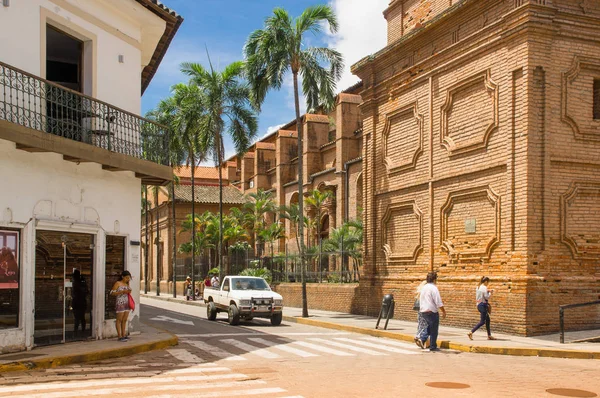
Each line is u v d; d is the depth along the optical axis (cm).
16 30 1307
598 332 1647
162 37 1870
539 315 1659
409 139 2289
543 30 1719
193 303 3734
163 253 5781
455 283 1961
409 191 2270
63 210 1374
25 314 1258
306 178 4556
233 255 4275
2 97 1252
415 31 2197
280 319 2256
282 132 5091
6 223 1226
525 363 1278
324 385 952
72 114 1368
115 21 1609
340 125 4028
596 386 994
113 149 1509
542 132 1714
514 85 1759
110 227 1520
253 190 5691
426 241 2150
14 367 1077
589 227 1752
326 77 2669
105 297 1499
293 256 3406
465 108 1989
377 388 930
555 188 1725
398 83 2353
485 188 1869
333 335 1845
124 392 870
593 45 1784
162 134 1678
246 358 1280
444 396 874
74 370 1089
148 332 1664
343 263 2877
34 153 1298
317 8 2634
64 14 1431
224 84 3541
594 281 1727
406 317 2217
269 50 2616
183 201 5603
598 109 1823
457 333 1762
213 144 3544
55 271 1363
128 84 1650
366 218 2530
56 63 1516
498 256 1798
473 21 1952
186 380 985
